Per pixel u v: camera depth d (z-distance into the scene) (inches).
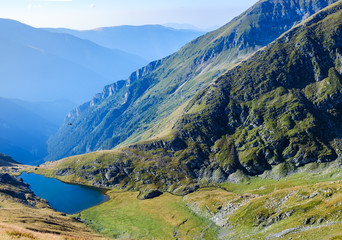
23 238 2133.4
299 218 3868.1
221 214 6328.7
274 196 5221.5
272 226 4215.1
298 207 4192.9
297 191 4852.4
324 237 2910.9
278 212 4503.0
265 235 4008.4
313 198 4232.3
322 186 4557.1
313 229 3312.0
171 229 6515.8
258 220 4697.3
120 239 6092.5
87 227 6747.1
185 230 6250.0
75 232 5428.2
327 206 3688.5
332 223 3233.3
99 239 5167.3
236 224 5236.2
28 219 5467.5
